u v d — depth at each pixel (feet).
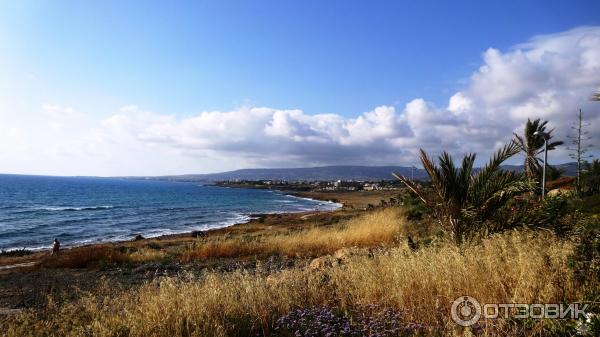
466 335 11.37
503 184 25.04
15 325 15.75
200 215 194.90
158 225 149.59
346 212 156.66
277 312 15.83
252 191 590.96
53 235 116.37
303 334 13.51
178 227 144.25
